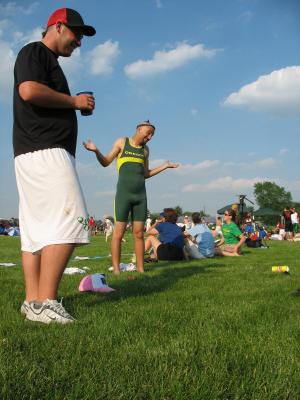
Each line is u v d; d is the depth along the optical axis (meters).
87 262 9.23
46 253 3.24
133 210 7.10
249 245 15.80
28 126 3.29
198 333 2.90
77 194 3.33
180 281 5.66
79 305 3.88
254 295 4.53
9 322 3.19
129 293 4.67
